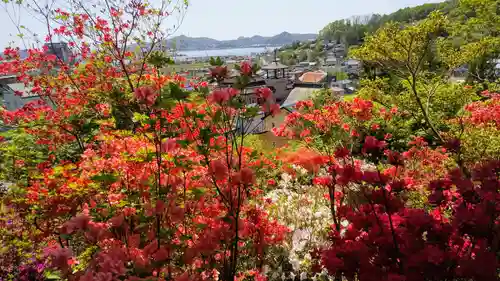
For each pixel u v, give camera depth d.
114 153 2.56
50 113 3.65
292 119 3.86
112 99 3.05
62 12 4.51
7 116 3.69
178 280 2.03
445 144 2.49
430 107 7.80
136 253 2.00
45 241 2.80
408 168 4.29
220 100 2.05
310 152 3.41
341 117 4.09
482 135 4.33
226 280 2.49
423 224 1.75
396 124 7.71
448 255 1.62
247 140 4.89
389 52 6.64
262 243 2.84
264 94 2.20
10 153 3.53
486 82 8.48
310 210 4.01
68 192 2.66
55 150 3.71
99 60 4.59
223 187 2.46
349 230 2.03
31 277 2.57
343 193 2.93
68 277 2.00
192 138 2.18
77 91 4.29
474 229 1.68
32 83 4.57
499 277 1.61
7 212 2.90
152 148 2.50
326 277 2.87
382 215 1.93
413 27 6.21
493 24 7.15
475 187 1.89
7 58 4.48
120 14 4.67
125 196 2.39
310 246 3.27
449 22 6.41
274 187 4.85
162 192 2.26
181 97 2.06
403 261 1.70
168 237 2.12
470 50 6.82
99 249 2.21
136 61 4.74
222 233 2.28
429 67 7.47
